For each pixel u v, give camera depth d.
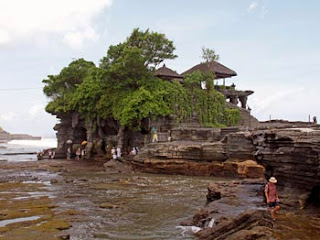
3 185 29.30
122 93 48.41
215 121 49.81
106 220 17.22
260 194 18.98
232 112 51.31
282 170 16.75
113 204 21.19
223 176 33.81
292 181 16.52
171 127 46.03
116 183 30.39
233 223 12.89
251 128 36.00
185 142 39.12
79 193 25.36
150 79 48.44
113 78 49.81
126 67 47.62
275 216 14.05
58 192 25.83
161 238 14.02
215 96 50.66
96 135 55.66
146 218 17.59
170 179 32.84
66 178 34.12
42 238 13.98
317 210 15.00
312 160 14.65
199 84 51.03
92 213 18.81
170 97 46.69
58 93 61.28
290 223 13.02
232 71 57.53
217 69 56.38
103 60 52.19
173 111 46.38
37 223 16.59
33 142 167.75
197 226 15.54
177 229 15.34
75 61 62.06
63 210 19.59
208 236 13.12
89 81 53.12
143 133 47.75
